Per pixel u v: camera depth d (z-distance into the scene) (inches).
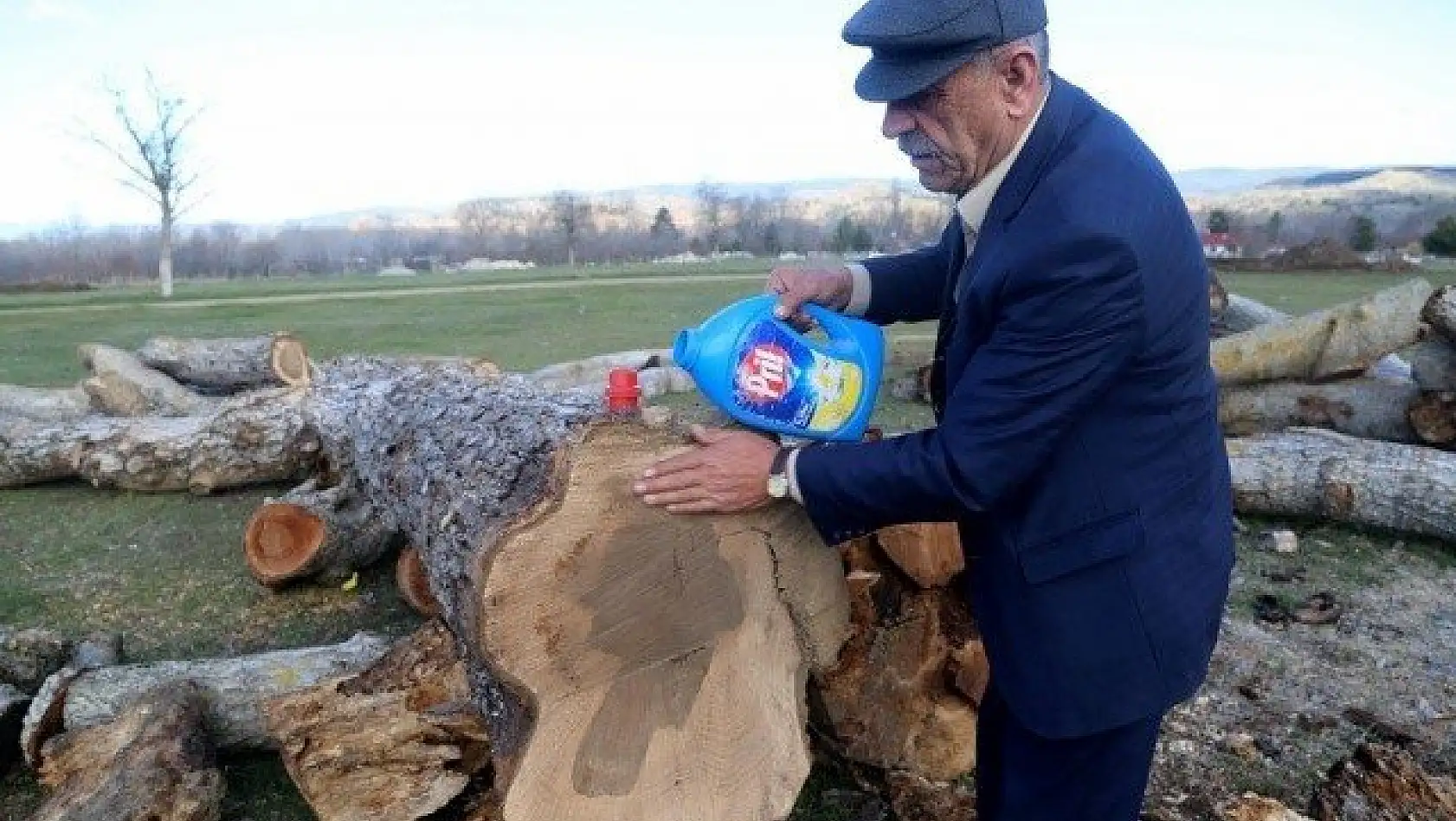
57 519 238.5
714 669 92.7
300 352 312.3
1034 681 87.2
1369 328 239.3
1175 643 85.0
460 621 101.7
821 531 88.3
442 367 189.6
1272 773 131.5
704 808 90.4
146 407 305.9
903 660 126.1
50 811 115.8
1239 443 230.4
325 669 141.4
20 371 457.1
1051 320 76.5
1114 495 82.8
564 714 88.1
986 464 79.2
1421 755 135.1
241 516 237.3
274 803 130.1
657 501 86.7
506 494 101.8
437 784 118.4
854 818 125.1
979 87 77.4
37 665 152.3
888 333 554.9
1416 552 201.6
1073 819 93.0
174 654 172.9
